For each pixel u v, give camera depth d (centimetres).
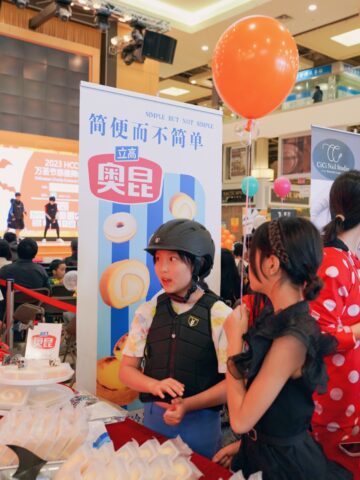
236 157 1321
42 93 763
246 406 104
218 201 243
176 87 1526
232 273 323
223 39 185
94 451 107
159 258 155
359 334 142
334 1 873
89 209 212
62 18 665
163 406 150
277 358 102
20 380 146
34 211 778
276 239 105
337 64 1168
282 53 176
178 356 154
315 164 344
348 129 1074
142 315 166
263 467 111
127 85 820
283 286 107
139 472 98
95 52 791
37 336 172
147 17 726
